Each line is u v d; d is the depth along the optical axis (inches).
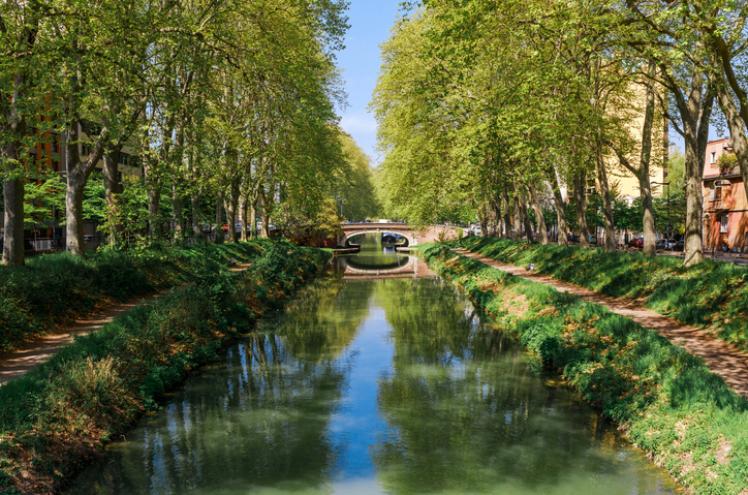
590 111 712.4
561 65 625.6
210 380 631.8
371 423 505.0
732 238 1785.2
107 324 612.7
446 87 1016.9
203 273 1042.1
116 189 887.7
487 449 442.3
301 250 2250.2
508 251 1675.7
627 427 450.0
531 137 829.8
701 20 455.2
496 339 839.7
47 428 389.7
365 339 863.1
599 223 2150.6
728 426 354.0
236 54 866.8
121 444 452.1
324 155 1545.3
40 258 749.9
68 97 603.8
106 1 586.9
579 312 711.7
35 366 468.1
